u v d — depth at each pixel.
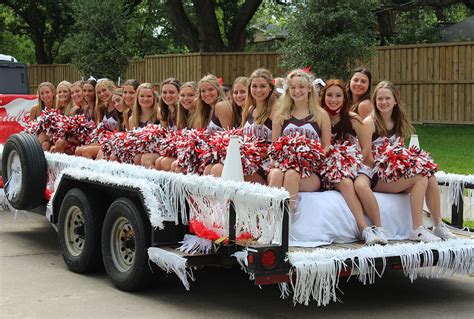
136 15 33.72
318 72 16.86
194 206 5.72
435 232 6.30
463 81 20.00
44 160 7.73
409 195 6.30
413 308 5.88
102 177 6.33
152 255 5.80
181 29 24.58
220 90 7.02
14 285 6.49
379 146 6.49
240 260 5.29
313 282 5.15
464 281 6.86
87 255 6.75
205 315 5.61
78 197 6.79
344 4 16.75
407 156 6.15
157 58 23.03
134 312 5.67
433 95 20.59
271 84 6.43
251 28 34.94
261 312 5.71
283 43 18.94
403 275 7.09
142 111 8.05
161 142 7.16
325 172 5.95
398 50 21.05
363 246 5.63
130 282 6.15
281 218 5.02
